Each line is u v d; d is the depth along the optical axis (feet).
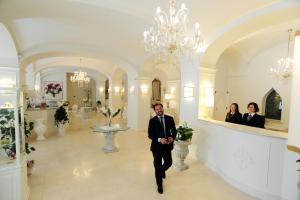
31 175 12.89
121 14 13.15
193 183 12.05
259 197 10.40
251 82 24.79
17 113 8.48
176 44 10.30
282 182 9.66
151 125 11.25
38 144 20.62
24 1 10.75
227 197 10.53
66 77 50.80
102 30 17.63
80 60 34.60
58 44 20.80
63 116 24.67
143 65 26.84
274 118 22.97
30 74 33.27
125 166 14.64
